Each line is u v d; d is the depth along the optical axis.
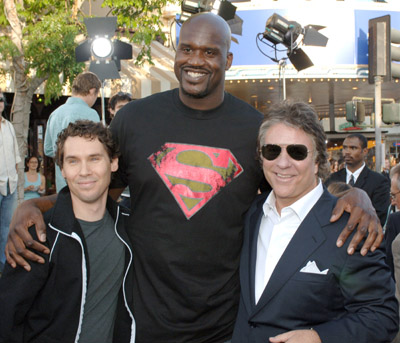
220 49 2.02
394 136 19.56
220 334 2.00
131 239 2.09
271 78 9.16
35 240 1.82
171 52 8.98
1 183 4.65
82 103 4.30
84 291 1.89
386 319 1.61
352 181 4.90
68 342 1.86
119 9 7.90
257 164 2.08
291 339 1.60
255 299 1.85
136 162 2.05
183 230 1.96
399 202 3.27
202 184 2.00
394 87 11.66
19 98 6.44
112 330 2.06
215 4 5.21
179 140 2.04
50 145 4.27
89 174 1.94
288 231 1.86
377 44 5.57
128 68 9.16
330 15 9.05
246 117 2.12
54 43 6.29
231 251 2.03
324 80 9.83
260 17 8.99
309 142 1.82
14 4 6.35
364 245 1.66
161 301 1.98
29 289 1.78
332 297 1.72
